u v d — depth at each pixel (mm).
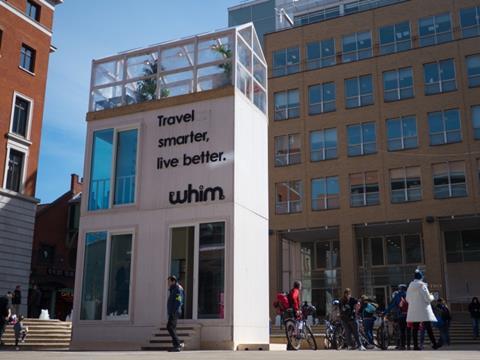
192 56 19156
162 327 16703
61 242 44781
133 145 19078
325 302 44188
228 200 17078
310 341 16094
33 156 35375
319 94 45188
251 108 19156
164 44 19656
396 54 43281
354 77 44281
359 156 42594
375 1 49406
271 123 46125
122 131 19359
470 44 41188
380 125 42562
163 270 17266
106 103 20031
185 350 15039
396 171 41375
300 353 11305
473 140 39625
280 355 9953
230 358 8469
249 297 17188
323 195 43031
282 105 46219
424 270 41688
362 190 41938
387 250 43625
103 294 17922
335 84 44781
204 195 17422
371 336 18266
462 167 39562
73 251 45781
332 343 17797
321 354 10508
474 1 42219
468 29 41969
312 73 45750
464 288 40938
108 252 18250
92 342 17562
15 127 34656
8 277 32125
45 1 37812
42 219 43469
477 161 39219
